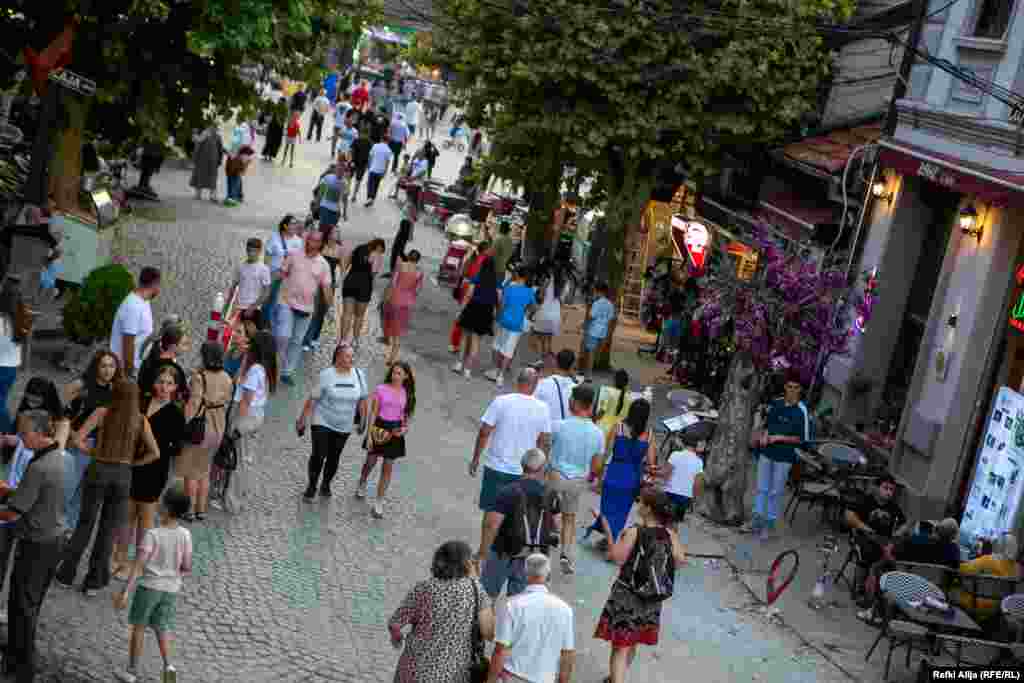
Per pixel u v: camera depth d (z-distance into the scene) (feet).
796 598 54.49
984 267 61.46
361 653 41.06
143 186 101.91
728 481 62.44
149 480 41.42
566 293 97.76
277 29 64.69
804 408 61.05
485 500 48.26
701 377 84.74
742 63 78.48
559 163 87.86
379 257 75.92
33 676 34.17
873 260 73.20
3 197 71.26
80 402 42.70
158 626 34.81
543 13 80.28
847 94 84.53
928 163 64.18
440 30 85.81
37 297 62.13
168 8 63.72
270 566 45.91
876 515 54.54
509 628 32.58
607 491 53.62
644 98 80.53
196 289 79.10
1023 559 54.19
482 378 78.64
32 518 33.68
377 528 51.70
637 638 39.70
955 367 62.59
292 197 118.93
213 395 46.96
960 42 65.87
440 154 172.96
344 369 52.03
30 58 62.90
